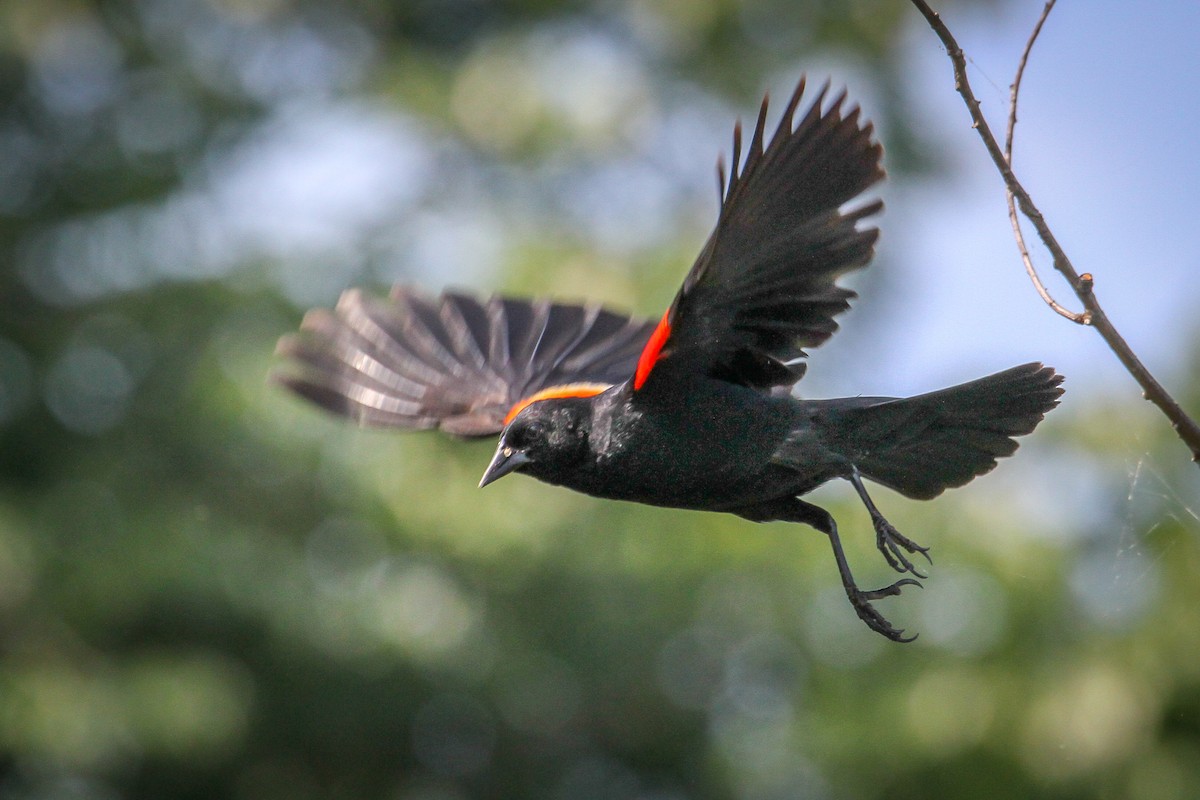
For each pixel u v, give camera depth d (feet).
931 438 19.56
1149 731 38.86
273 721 49.78
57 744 44.98
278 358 46.09
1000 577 40.60
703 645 48.39
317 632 46.57
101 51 52.95
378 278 48.24
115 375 49.06
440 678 48.24
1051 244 16.93
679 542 44.37
